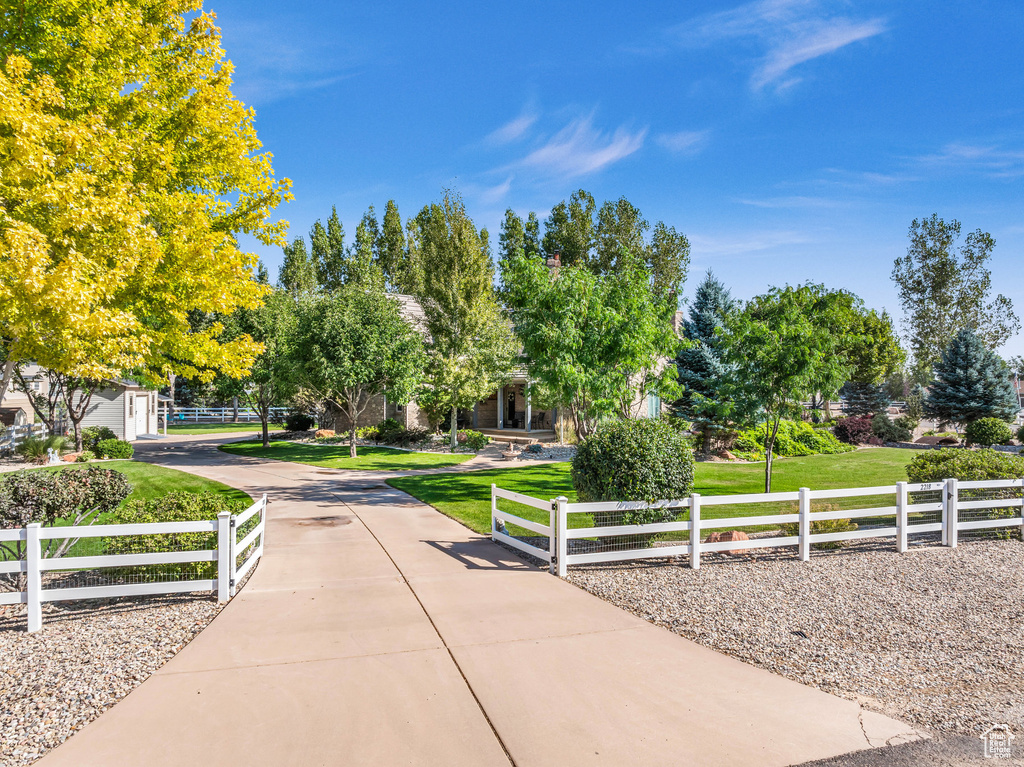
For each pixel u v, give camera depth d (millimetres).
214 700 4973
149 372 12820
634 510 9344
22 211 8484
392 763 4102
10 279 7816
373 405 35406
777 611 7344
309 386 25906
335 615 6984
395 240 57000
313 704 4906
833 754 4262
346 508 14070
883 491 10305
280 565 9203
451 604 7391
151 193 10625
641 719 4703
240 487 17500
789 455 26078
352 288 28812
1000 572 9219
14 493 8109
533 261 14156
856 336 14758
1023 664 5957
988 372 32312
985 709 5000
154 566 8094
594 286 14109
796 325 13875
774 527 11844
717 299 26625
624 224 38781
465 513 13289
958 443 30609
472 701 4965
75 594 6969
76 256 8242
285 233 12938
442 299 29062
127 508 8711
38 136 7988
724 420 24547
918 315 46281
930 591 8258
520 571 8914
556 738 4422
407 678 5371
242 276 11656
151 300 11016
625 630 6598
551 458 24672
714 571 9047
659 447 9531
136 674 5492
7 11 9742
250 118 12297
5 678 5465
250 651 5949
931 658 6066
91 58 10078
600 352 14117
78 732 4508
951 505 10828
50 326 8586
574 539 10727
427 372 29172
